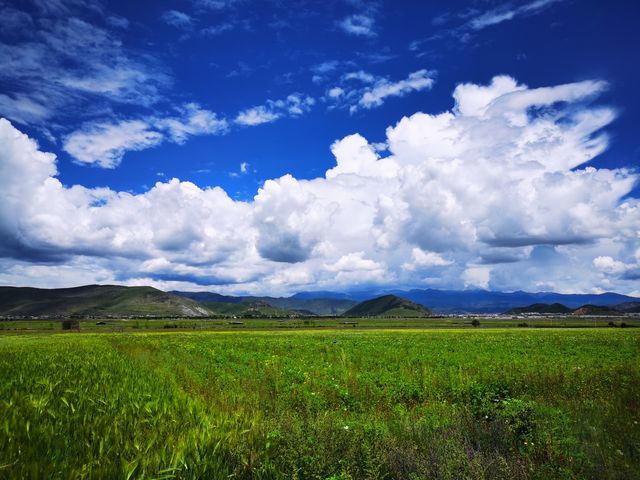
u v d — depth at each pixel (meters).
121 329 121.75
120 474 5.51
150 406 9.09
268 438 7.24
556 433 8.07
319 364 23.39
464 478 5.84
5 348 32.62
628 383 14.82
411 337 60.03
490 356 28.81
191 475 5.79
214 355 28.64
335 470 6.42
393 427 8.68
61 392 11.23
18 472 5.31
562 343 43.56
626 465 6.47
